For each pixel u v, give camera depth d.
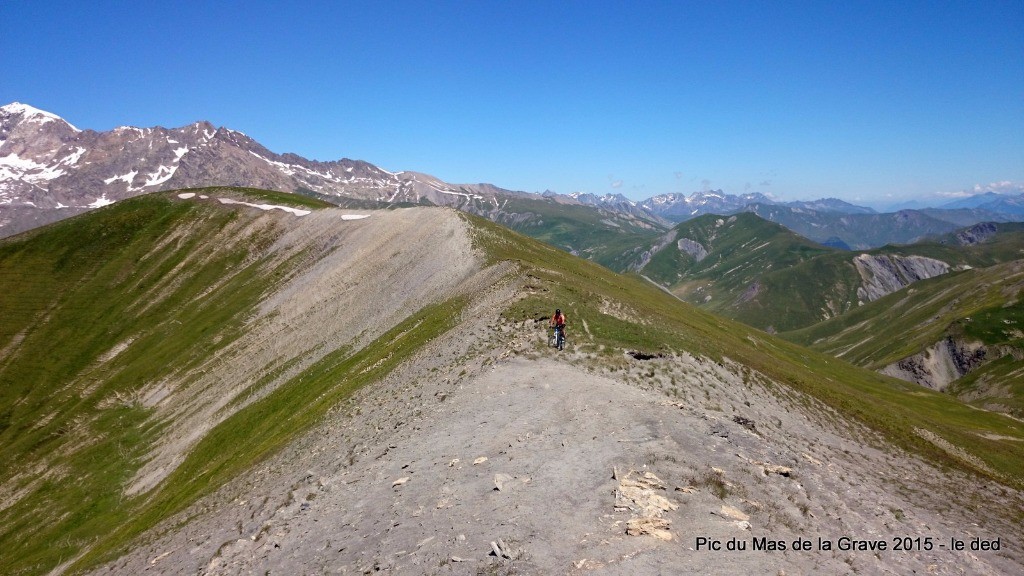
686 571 14.22
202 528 32.50
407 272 95.38
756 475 21.81
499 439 26.22
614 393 30.78
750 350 79.25
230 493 39.53
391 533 19.27
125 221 155.38
